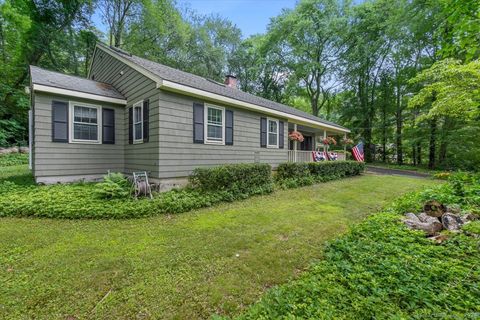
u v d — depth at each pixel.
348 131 15.39
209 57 22.73
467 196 4.95
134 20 18.95
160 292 2.20
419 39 14.97
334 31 20.14
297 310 1.88
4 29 12.42
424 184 8.83
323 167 9.79
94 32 17.66
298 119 11.15
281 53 23.95
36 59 14.73
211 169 5.94
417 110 15.98
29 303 2.04
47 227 3.84
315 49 21.91
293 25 21.23
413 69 16.34
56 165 6.57
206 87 7.57
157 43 20.61
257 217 4.56
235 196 6.03
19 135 13.15
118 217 4.38
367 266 2.54
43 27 14.21
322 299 2.01
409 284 2.17
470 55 3.38
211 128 7.58
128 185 6.09
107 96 7.35
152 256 2.89
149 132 6.54
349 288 2.17
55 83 6.55
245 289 2.27
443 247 2.96
